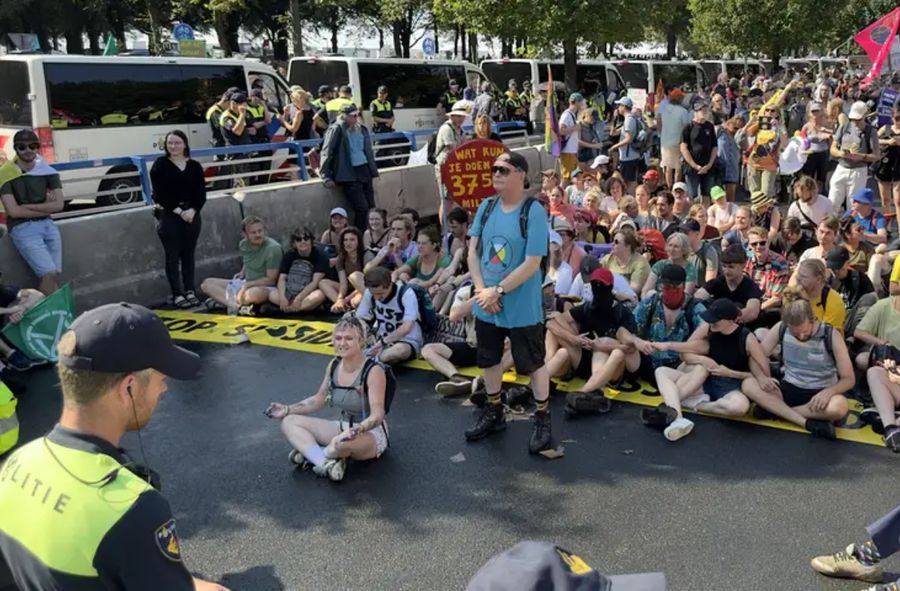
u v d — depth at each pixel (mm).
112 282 8164
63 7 37406
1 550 1767
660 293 5922
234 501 4457
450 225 8219
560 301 6527
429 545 3986
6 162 7160
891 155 11039
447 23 28938
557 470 4730
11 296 6523
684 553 3854
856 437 5090
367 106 16391
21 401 5984
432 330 6691
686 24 50906
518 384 6051
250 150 10359
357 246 7996
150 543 1691
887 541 3266
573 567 1290
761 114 14688
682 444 5047
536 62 21984
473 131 11398
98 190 11430
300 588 3676
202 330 7613
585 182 10695
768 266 7098
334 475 4594
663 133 13344
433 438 5195
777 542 3924
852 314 6066
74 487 1704
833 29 39094
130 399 1817
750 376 5410
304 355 6898
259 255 8102
